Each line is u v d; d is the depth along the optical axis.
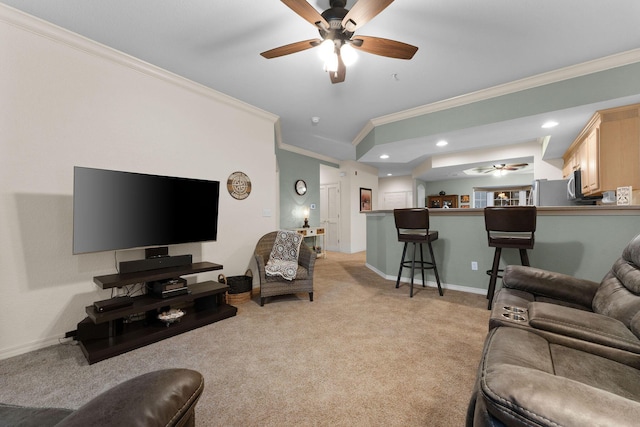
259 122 3.73
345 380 1.64
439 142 4.02
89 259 2.28
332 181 7.65
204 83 2.99
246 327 2.40
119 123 2.46
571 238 2.75
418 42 2.32
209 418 1.34
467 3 1.89
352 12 1.56
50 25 2.05
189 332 2.30
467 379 1.64
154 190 2.42
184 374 0.74
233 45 2.34
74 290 2.20
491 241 2.74
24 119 1.99
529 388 0.62
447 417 1.34
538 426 0.56
